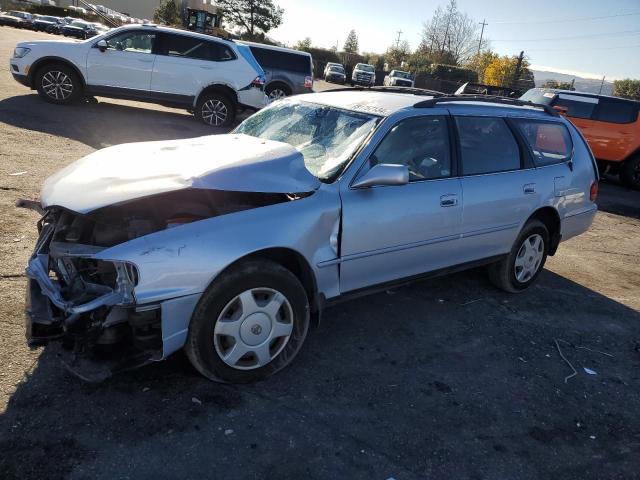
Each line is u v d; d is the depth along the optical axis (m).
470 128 4.53
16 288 4.02
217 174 3.17
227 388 3.25
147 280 2.81
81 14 67.12
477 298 5.07
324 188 3.55
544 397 3.60
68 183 3.20
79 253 2.93
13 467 2.50
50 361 3.28
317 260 3.46
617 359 4.29
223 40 12.43
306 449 2.84
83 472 2.53
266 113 4.75
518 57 53.91
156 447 2.73
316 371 3.56
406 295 4.96
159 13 54.72
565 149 5.41
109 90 11.84
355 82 47.91
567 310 5.13
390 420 3.16
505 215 4.68
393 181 3.52
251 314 3.16
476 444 3.05
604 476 2.94
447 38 66.56
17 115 10.20
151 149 3.72
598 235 8.45
